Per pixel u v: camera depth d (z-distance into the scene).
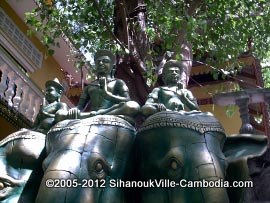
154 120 3.83
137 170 3.85
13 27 12.73
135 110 4.24
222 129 3.97
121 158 3.77
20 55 12.91
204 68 12.80
